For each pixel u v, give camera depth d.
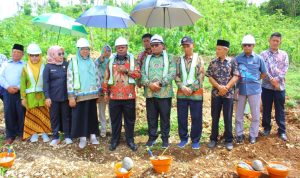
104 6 5.66
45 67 5.61
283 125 5.98
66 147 5.73
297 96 8.26
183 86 5.40
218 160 5.36
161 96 5.41
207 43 13.43
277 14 26.58
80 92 5.47
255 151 5.58
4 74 5.90
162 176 4.78
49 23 5.75
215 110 5.60
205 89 8.88
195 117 5.56
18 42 15.39
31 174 4.86
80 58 5.53
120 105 5.48
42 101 5.88
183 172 4.86
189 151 5.55
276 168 4.70
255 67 5.62
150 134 5.68
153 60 5.43
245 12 27.70
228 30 16.56
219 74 5.45
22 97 5.78
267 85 5.94
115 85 5.40
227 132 5.61
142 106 7.46
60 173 4.87
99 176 4.84
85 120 5.62
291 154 5.56
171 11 6.05
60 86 5.62
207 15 20.09
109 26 5.71
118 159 5.38
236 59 5.69
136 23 6.26
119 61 5.41
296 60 12.41
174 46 12.59
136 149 5.62
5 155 5.23
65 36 16.47
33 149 5.67
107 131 6.48
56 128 5.81
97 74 5.70
